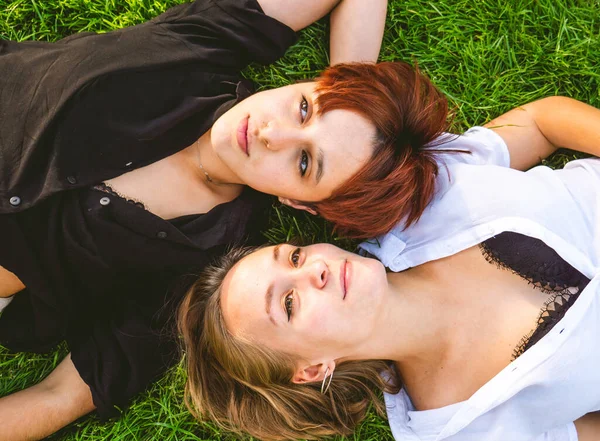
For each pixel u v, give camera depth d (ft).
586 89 6.44
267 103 5.07
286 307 4.86
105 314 5.96
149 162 5.39
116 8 6.40
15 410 5.58
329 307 4.71
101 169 5.22
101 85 5.18
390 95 4.99
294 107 5.06
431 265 5.38
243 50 5.70
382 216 5.21
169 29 5.55
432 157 5.39
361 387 5.87
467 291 5.18
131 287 5.90
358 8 5.96
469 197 5.24
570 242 5.04
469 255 5.23
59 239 5.31
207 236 5.67
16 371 6.44
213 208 5.73
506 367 4.86
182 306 5.78
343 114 4.95
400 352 5.28
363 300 4.75
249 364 5.22
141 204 5.32
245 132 5.07
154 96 5.37
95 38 5.41
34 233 5.25
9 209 5.04
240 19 5.59
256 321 4.92
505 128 5.94
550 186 5.24
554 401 5.03
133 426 6.30
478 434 5.19
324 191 5.16
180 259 5.61
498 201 5.13
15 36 6.38
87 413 6.04
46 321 5.88
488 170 5.32
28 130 5.14
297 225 6.35
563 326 4.76
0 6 6.34
